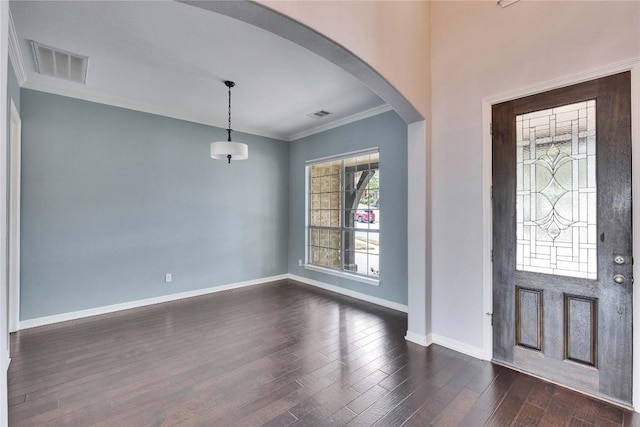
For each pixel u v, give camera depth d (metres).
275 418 1.98
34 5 2.16
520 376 2.44
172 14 2.28
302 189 5.62
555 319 2.34
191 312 3.97
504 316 2.60
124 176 4.09
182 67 3.10
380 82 2.55
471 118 2.76
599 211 2.15
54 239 3.61
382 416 1.99
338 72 3.21
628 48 2.02
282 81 3.42
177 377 2.45
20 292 3.41
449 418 1.97
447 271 2.94
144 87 3.58
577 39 2.22
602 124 2.13
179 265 4.57
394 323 3.58
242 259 5.27
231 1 1.66
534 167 2.43
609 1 2.09
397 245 4.07
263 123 5.00
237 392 2.25
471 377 2.43
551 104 2.34
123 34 2.53
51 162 3.58
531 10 2.42
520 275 2.51
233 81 3.42
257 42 2.66
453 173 2.88
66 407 2.08
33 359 2.74
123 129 4.07
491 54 2.64
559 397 2.17
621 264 2.07
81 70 3.16
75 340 3.12
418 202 3.03
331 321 3.65
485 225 2.67
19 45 2.67
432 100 3.03
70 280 3.71
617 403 2.08
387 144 4.19
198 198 4.76
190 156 4.66
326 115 4.59
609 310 2.12
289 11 1.83
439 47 2.98
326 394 2.22
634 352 2.03
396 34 2.62
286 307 4.17
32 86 3.44
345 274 4.79
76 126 3.74
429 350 2.89
